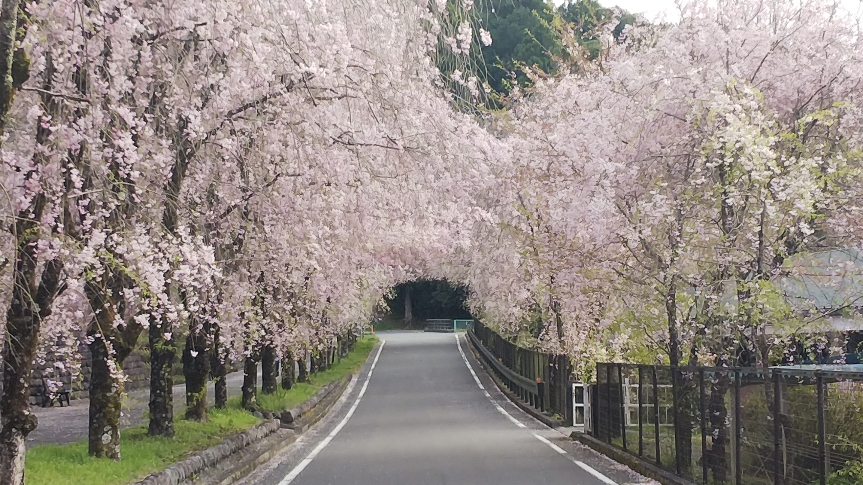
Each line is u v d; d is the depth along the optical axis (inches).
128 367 1057.5
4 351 306.3
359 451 575.5
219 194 458.9
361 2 434.9
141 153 345.4
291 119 439.8
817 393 266.2
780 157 410.3
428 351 1994.3
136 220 368.5
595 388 604.4
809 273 405.1
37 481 339.3
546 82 784.3
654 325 486.3
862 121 437.4
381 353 1987.0
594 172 487.5
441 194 598.2
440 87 505.0
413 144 490.0
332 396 1057.5
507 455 538.0
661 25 555.2
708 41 460.8
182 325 486.0
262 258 521.7
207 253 366.6
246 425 605.3
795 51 467.2
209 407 719.1
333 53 399.5
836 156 409.1
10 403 303.4
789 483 291.7
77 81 316.8
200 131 372.2
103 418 414.3
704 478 375.2
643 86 467.2
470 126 531.2
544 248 593.6
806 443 281.7
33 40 284.4
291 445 639.8
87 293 378.3
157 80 370.3
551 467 478.6
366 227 589.0
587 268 516.1
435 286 3058.6
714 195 414.0
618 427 526.3
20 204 291.9
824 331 412.8
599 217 476.1
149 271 334.0
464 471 462.6
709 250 427.5
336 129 456.4
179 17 354.9
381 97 441.4
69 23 302.2
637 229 452.4
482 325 1718.8
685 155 453.1
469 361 1717.5
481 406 974.4
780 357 445.7
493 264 830.5
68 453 418.6
